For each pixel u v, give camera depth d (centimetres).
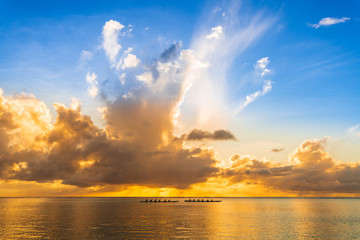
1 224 8994
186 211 15175
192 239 6438
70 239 6419
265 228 8150
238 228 8119
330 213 13988
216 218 11069
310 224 9138
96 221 9894
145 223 9244
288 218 11188
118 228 8044
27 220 10244
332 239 6519
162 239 6425
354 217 11750
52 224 8962
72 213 13600
